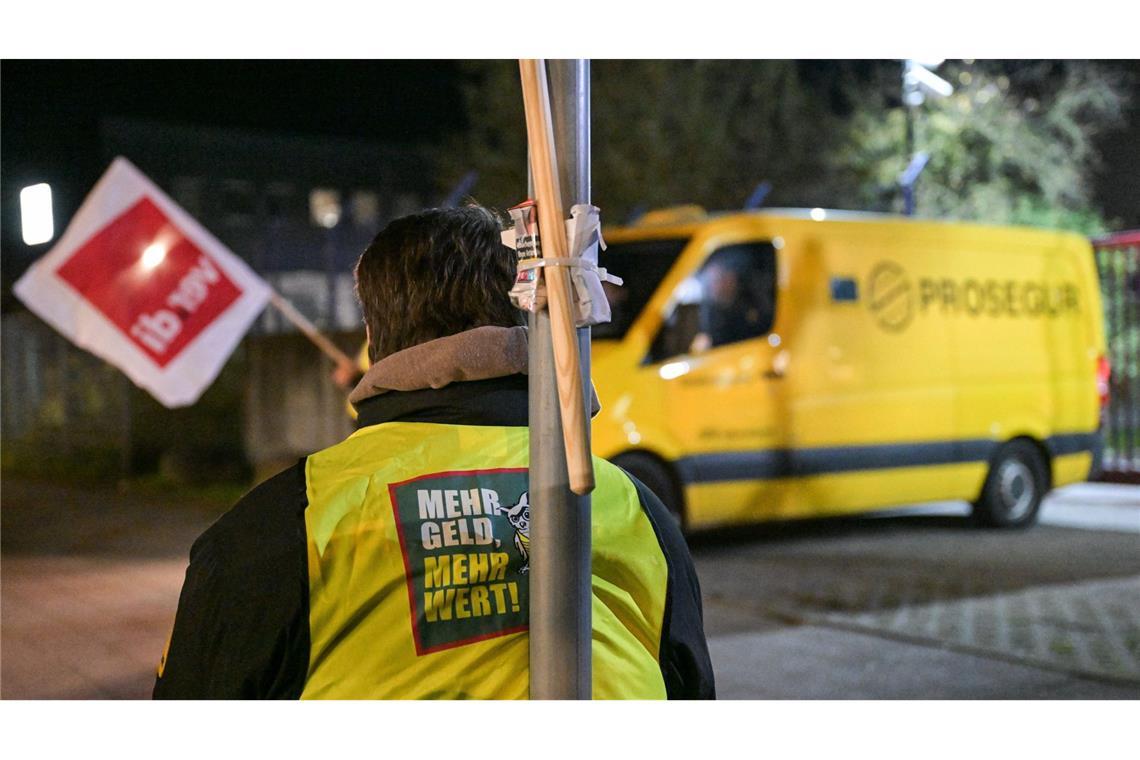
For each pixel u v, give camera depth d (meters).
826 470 8.34
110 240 8.81
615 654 1.46
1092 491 12.04
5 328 21.22
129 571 8.41
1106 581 7.14
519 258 1.40
